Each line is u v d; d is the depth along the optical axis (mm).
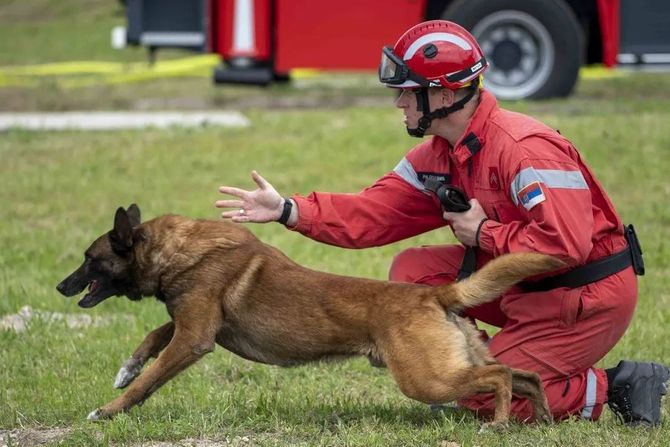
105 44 40531
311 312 8938
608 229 8922
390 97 27531
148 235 9297
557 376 8984
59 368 10992
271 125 23266
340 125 23188
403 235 9805
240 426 9008
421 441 8570
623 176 19297
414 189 9617
